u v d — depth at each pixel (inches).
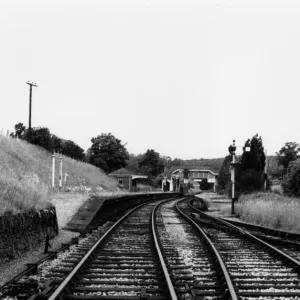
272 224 765.3
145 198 1744.6
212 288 287.1
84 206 745.6
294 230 683.4
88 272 333.4
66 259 390.9
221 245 502.0
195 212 1197.1
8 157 1331.2
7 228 368.8
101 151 3117.6
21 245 406.6
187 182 3880.4
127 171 2842.0
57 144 2763.3
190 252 445.1
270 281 305.1
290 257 375.9
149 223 764.0
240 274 331.9
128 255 418.0
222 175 2495.1
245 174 1524.4
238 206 1149.7
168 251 441.4
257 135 1620.3
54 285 285.3
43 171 1611.7
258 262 387.2
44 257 376.8
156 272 337.7
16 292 267.4
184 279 310.3
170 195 2522.1
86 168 2396.7
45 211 508.7
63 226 627.2
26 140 2041.1
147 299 255.8
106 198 849.5
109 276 317.1
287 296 270.7
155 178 4330.7
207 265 370.0
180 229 698.8
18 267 350.0
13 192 451.8
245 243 526.9
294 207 792.3
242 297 266.7
